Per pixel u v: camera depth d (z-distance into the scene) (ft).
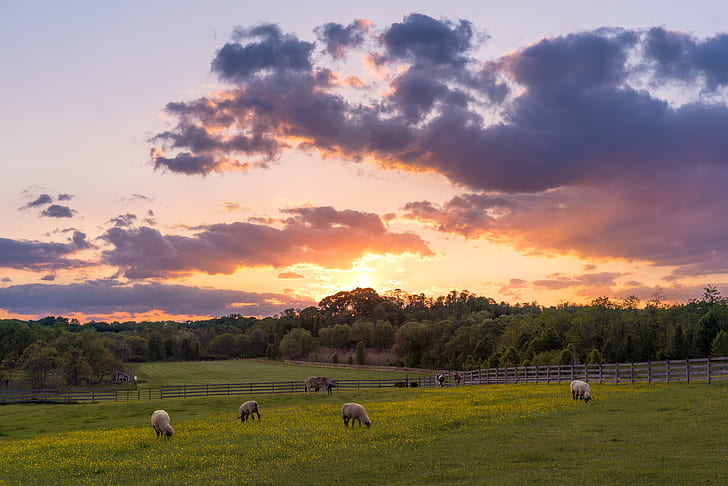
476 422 89.04
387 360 570.46
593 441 68.85
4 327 433.89
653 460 57.67
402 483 55.72
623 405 97.14
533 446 68.23
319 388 198.49
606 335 367.86
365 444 75.41
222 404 167.43
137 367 563.89
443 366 490.90
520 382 191.52
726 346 279.08
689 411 84.84
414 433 81.71
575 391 110.11
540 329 398.21
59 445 91.35
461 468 59.88
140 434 99.04
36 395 238.27
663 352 305.12
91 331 398.83
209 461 70.33
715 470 52.34
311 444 77.36
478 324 500.33
